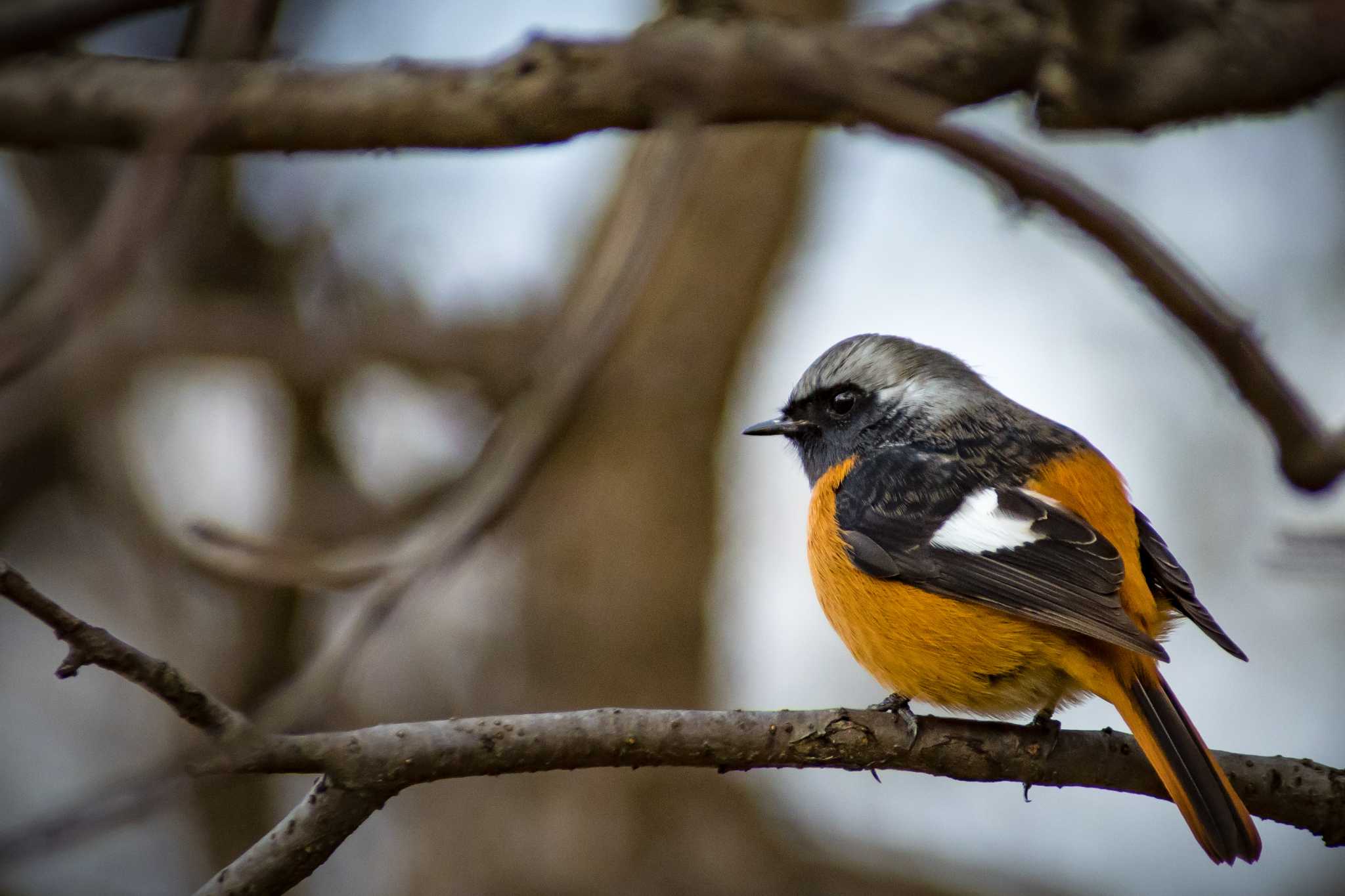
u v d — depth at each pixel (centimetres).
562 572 1452
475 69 685
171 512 1480
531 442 732
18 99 701
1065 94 687
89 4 698
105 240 536
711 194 1444
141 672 515
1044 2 685
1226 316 559
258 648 1384
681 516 1463
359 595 1403
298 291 1519
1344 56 676
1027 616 724
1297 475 584
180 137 535
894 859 1446
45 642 1519
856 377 939
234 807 1413
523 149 718
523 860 1401
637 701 1430
